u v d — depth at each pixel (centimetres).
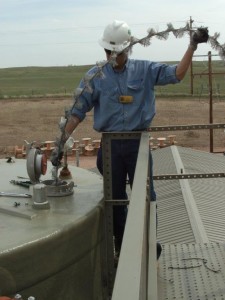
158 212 880
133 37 402
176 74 417
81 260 329
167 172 1202
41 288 290
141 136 393
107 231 387
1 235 287
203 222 775
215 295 446
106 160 390
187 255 537
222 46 397
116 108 420
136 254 187
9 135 3419
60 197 372
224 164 1355
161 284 468
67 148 396
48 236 288
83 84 406
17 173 441
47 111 4488
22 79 9881
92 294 350
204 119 3969
